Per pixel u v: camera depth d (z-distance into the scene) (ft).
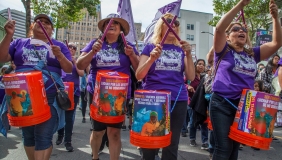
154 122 7.72
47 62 9.62
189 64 9.29
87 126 22.44
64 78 15.80
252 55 9.29
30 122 8.16
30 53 9.46
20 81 8.07
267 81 20.24
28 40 9.80
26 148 9.61
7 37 8.86
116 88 9.10
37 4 49.11
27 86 8.11
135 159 13.44
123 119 9.52
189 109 16.99
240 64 8.84
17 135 18.29
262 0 67.41
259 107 7.76
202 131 16.03
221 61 9.13
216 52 9.21
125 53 10.61
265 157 14.89
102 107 9.15
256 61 9.52
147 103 7.78
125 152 14.66
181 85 9.36
